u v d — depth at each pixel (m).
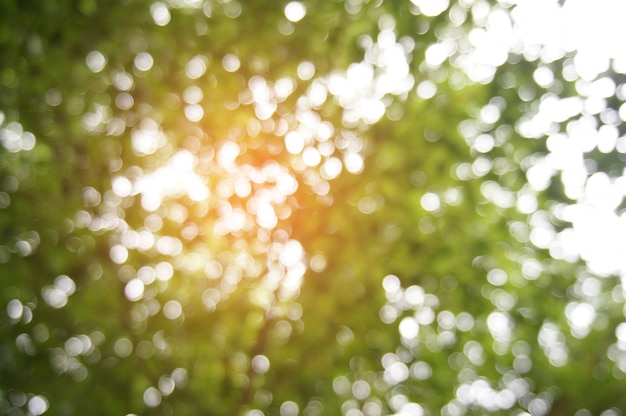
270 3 7.07
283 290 7.40
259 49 7.21
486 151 7.45
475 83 7.37
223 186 7.57
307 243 7.36
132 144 7.32
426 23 7.10
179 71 7.25
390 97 7.46
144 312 7.28
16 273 6.80
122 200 7.31
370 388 7.89
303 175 7.48
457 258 7.53
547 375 8.77
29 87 6.73
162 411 7.16
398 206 7.25
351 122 7.50
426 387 7.93
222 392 7.27
